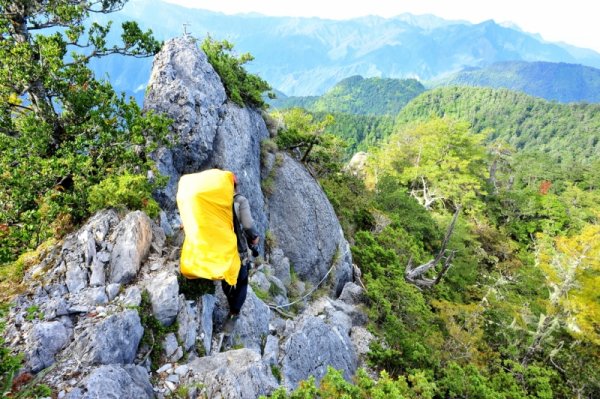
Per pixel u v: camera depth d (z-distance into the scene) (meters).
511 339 19.95
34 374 4.12
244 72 16.98
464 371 11.26
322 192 17.52
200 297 6.10
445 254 31.03
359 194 26.00
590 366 18.00
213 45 16.52
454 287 28.16
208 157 11.27
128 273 5.67
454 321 17.17
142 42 10.45
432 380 10.66
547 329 20.50
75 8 8.76
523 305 25.09
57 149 8.07
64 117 8.33
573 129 183.50
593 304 22.09
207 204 5.02
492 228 46.16
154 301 5.42
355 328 12.85
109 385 3.93
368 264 18.14
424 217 32.81
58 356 4.38
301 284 13.23
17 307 4.99
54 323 4.64
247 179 12.57
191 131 10.55
